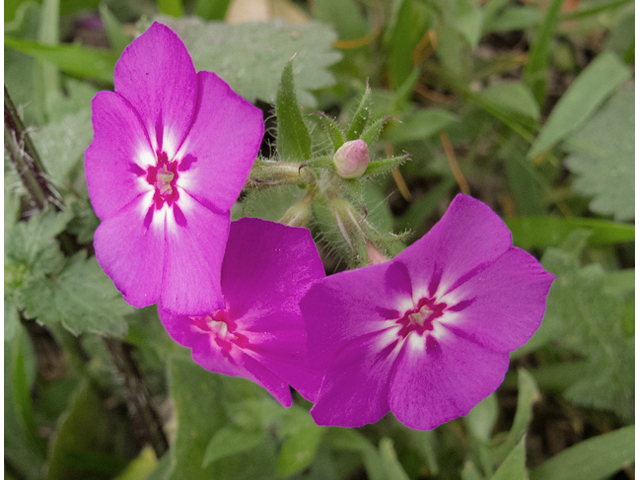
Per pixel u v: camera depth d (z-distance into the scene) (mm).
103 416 112
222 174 57
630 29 132
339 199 69
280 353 65
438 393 66
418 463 101
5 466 108
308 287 61
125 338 94
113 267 67
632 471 101
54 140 93
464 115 127
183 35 94
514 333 64
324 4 124
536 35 124
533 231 108
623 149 115
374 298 60
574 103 115
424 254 59
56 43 115
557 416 112
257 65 91
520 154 124
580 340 98
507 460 78
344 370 62
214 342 68
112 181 68
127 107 66
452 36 120
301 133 71
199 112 60
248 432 91
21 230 81
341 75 125
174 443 87
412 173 125
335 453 104
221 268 63
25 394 102
